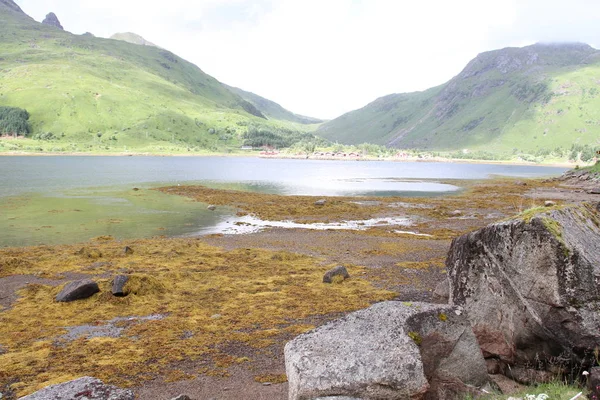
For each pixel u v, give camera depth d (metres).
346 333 7.01
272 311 17.17
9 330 15.12
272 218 45.28
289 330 15.13
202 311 17.23
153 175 110.88
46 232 35.28
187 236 34.84
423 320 7.36
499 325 9.09
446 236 35.53
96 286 18.66
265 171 147.88
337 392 6.22
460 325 7.53
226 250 29.17
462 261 10.09
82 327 15.52
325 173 142.88
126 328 15.46
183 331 15.09
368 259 26.80
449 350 7.34
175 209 50.59
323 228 39.72
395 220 44.66
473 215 48.03
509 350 8.90
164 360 12.70
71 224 39.28
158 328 15.34
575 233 8.64
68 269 23.41
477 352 7.51
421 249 29.84
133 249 28.38
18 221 40.25
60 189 69.50
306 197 64.69
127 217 44.12
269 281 21.59
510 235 8.92
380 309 7.60
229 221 42.91
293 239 33.59
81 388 6.62
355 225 41.66
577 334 7.83
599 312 7.75
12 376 11.59
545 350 8.41
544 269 8.32
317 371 6.32
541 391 7.11
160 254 27.31
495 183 101.25
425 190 81.31
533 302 8.43
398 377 6.33
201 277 22.19
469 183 101.88
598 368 7.17
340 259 26.77
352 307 17.58
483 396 7.00
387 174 143.25
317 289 20.20
